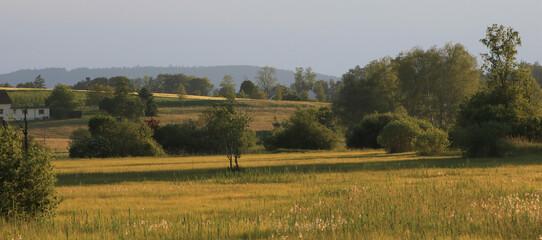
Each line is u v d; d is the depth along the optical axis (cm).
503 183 2212
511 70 5834
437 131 5450
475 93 5862
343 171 3412
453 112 11631
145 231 1280
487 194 1825
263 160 5462
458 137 4703
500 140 4538
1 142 1669
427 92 11656
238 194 2245
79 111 16000
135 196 2283
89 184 3019
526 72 5834
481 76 12788
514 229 1165
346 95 13100
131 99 16338
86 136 8000
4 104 15325
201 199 2103
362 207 1578
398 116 9144
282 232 1227
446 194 1839
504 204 1505
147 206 1891
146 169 4250
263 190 2392
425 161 4262
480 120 5344
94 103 18850
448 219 1302
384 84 12850
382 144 6694
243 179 3022
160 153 7612
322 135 9112
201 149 8281
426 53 11900
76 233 1310
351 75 13462
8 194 1594
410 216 1359
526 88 5872
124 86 16838
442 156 5094
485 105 5500
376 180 2698
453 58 11588
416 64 11981
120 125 7669
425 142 5378
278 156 6525
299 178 2978
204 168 4259
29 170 1636
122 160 6109
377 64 13425
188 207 1847
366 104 12812
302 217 1448
